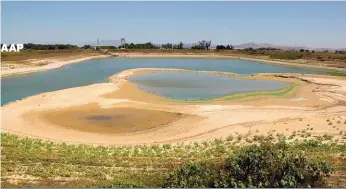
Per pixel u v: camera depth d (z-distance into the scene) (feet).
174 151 102.32
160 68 373.81
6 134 119.14
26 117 144.05
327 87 231.50
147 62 474.49
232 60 530.27
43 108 160.45
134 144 111.45
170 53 631.15
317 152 95.30
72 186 71.56
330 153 94.48
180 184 65.21
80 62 461.78
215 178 65.67
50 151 102.47
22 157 94.27
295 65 431.43
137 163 90.22
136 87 227.61
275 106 169.58
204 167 70.18
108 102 174.91
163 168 86.02
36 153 99.30
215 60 528.22
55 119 143.64
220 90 226.17
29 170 83.82
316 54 499.51
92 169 85.40
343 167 79.46
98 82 257.96
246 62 490.49
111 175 80.59
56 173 81.76
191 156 96.73
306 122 131.13
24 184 73.56
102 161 92.02
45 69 350.02
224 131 123.03
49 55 477.77
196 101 183.01
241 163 66.80
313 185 65.00
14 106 163.43
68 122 140.05
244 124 131.44
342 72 349.00
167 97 197.88
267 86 244.83
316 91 215.92
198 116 146.61
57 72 328.29
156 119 144.97
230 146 105.40
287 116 145.69
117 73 314.76
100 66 400.26
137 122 141.28
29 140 113.39
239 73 341.00
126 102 175.11
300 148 99.71
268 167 65.36
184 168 69.26
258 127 126.21
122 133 126.62
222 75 313.32
